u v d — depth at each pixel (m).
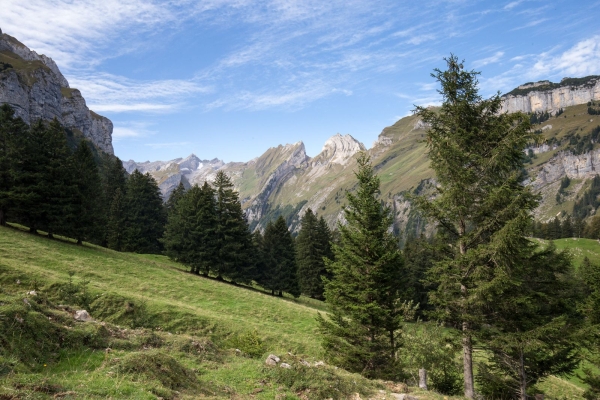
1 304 11.51
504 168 18.41
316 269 67.69
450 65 19.83
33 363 9.61
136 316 27.44
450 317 18.84
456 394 20.38
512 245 16.05
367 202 21.78
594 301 22.72
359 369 20.02
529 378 18.39
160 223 75.44
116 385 9.16
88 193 51.31
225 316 33.38
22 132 45.84
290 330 34.78
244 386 12.28
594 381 20.91
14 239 38.44
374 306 19.36
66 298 24.55
